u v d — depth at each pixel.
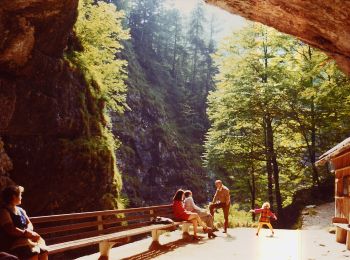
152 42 75.12
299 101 23.58
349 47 6.29
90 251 17.70
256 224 16.88
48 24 16.14
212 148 26.91
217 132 26.06
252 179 27.22
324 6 5.76
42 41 16.66
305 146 25.47
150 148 50.50
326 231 14.01
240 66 25.61
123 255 8.60
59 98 18.19
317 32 6.58
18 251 5.16
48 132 17.83
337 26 6.02
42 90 17.34
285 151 25.31
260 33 25.59
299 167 26.02
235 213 20.73
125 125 48.88
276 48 25.64
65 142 18.30
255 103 24.19
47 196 17.39
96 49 22.52
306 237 12.30
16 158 16.58
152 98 57.31
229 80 25.69
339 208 12.48
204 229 11.83
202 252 9.23
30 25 15.07
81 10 22.33
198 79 74.38
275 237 12.27
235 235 12.71
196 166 54.09
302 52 25.12
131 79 55.72
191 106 66.62
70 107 18.84
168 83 68.50
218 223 15.59
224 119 25.75
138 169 47.16
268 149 24.97
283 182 28.00
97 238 7.34
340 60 6.82
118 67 24.47
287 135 26.30
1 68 15.32
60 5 15.72
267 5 6.57
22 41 15.03
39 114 17.16
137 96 53.72
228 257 8.65
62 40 18.08
